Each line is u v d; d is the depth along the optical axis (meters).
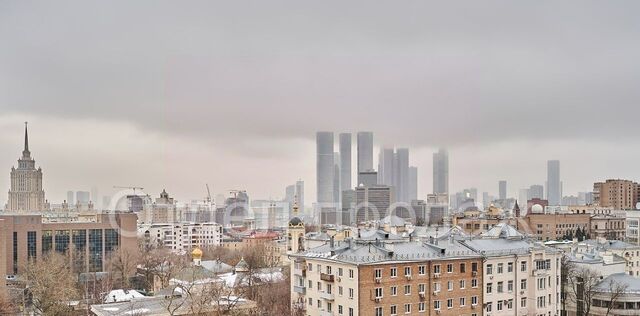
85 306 169.62
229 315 123.56
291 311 147.38
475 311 143.00
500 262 148.00
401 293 133.75
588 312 158.62
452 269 140.75
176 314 117.44
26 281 194.38
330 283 138.88
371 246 139.50
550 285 155.38
